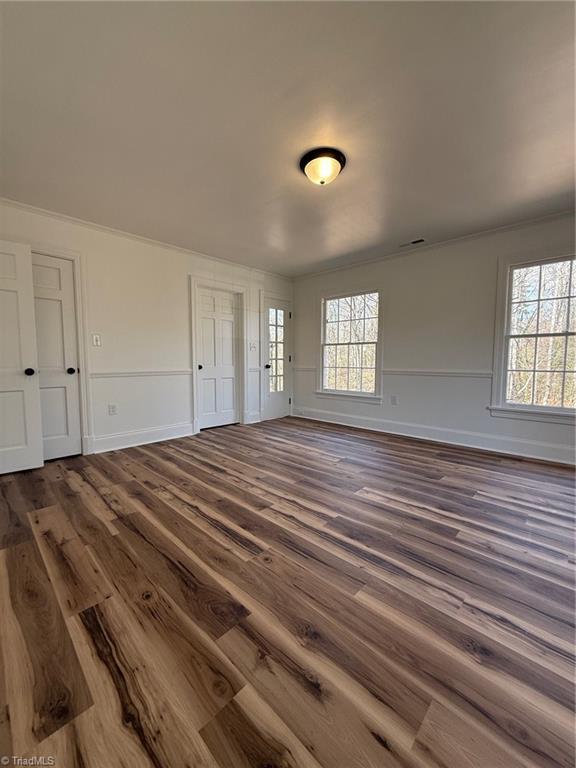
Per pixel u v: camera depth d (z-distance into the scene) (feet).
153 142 6.79
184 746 2.87
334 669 3.59
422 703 3.24
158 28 4.43
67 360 10.75
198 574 5.14
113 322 11.68
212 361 15.30
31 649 3.82
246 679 3.47
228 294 15.80
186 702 3.23
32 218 9.80
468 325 12.34
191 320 13.94
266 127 6.35
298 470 9.82
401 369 14.30
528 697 3.30
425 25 4.38
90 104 5.75
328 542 6.03
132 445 12.39
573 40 4.56
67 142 6.77
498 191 8.82
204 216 10.33
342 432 14.83
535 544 6.00
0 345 9.07
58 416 10.69
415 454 11.48
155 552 5.70
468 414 12.52
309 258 14.74
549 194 8.98
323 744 2.89
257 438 13.67
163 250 12.93
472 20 4.32
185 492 8.18
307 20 4.32
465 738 2.93
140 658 3.71
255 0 4.06
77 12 4.22
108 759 2.78
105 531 6.36
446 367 12.98
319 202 9.39
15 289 9.20
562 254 10.23
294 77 5.20
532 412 11.05
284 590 4.80
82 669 3.57
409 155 7.21
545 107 5.81
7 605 4.49
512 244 11.17
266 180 8.22
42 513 7.07
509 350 11.59
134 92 5.50
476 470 9.86
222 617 4.30
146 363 12.61
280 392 18.43
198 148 6.98
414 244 13.00
